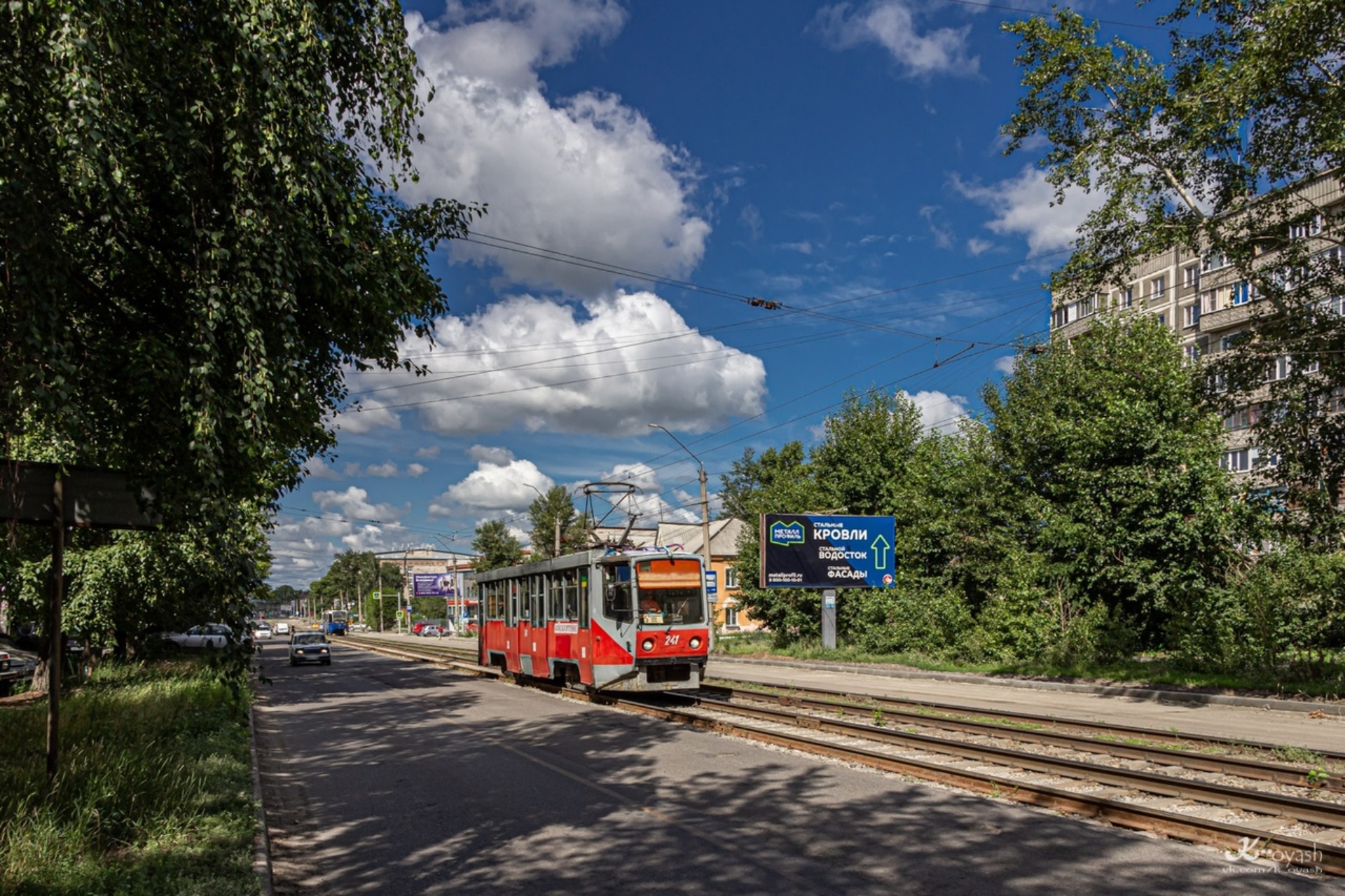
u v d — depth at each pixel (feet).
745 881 19.48
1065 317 154.10
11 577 60.18
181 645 118.52
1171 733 36.88
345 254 24.43
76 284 21.30
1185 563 73.20
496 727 45.78
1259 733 39.58
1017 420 93.71
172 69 20.68
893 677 77.82
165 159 20.58
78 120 17.30
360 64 24.41
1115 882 18.56
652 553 55.47
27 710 43.65
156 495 23.39
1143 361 79.71
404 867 21.67
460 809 27.40
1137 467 76.07
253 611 24.39
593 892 19.10
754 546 119.85
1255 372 56.65
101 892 17.99
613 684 54.65
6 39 17.71
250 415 20.53
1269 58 47.26
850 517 98.07
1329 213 52.60
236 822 24.17
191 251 21.06
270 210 20.89
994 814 24.38
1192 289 141.28
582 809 26.66
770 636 125.49
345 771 35.04
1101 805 23.85
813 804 26.25
